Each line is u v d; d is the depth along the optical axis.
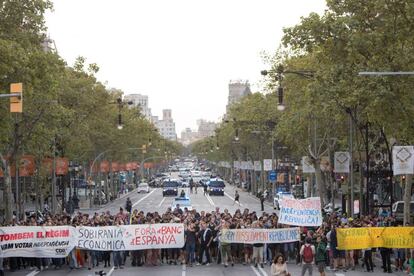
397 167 33.88
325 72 35.41
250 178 128.50
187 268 31.42
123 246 31.66
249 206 83.31
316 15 34.75
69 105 59.81
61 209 70.81
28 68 33.84
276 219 34.22
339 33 33.97
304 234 32.34
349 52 33.38
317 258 26.72
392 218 33.44
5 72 32.47
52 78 37.34
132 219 35.88
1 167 46.34
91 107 63.56
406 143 42.59
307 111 51.47
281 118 62.03
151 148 159.12
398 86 31.83
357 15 34.03
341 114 42.84
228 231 31.92
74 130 62.03
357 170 61.22
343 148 62.47
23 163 51.31
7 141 42.16
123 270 31.03
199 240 32.56
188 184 138.25
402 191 64.50
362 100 33.62
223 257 32.06
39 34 39.94
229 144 127.19
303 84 52.44
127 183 144.00
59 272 30.67
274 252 32.97
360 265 32.53
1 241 30.20
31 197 80.88
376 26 33.94
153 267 31.95
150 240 31.91
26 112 43.50
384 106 32.09
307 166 63.78
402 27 32.47
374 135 52.44
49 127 49.28
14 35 37.44
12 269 31.58
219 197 103.69
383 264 30.33
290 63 53.72
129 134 97.50
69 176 78.56
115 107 87.81
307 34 35.00
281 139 71.06
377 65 32.66
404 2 32.06
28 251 30.64
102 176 118.12
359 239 30.23
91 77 62.72
